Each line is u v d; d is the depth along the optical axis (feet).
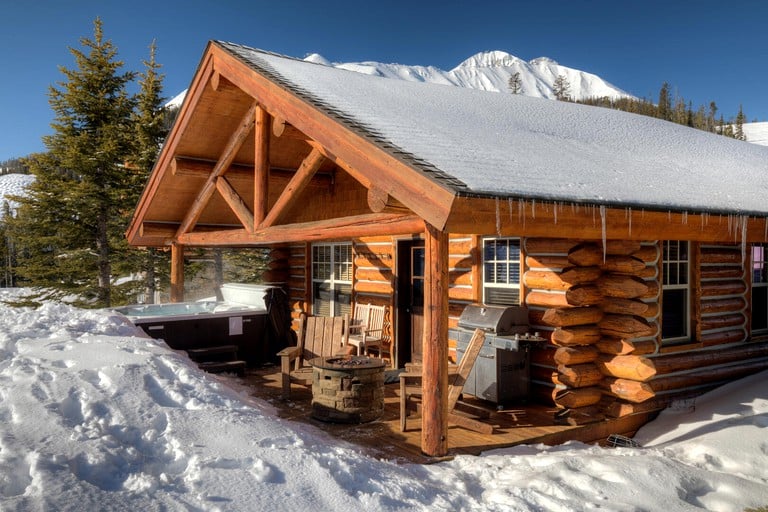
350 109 19.48
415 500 11.44
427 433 15.57
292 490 10.86
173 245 36.17
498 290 23.71
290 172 31.17
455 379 18.94
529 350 21.97
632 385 19.35
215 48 25.20
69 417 12.51
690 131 38.45
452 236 25.95
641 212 16.74
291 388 24.82
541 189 15.08
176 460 11.50
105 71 60.34
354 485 11.59
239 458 11.75
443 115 22.91
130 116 62.75
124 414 13.01
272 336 31.45
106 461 10.64
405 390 18.31
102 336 20.58
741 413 19.63
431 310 15.38
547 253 21.34
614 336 20.53
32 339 19.58
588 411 19.88
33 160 58.44
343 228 20.29
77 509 8.91
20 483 9.56
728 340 24.77
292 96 20.07
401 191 15.06
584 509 11.58
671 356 22.47
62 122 59.41
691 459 16.56
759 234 21.02
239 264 74.08
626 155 24.80
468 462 15.01
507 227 14.39
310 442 14.03
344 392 19.01
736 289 25.26
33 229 57.62
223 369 27.40
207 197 30.94
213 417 13.73
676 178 22.08
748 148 36.70
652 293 20.97
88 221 58.39
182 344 28.17
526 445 17.42
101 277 58.85
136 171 59.52
